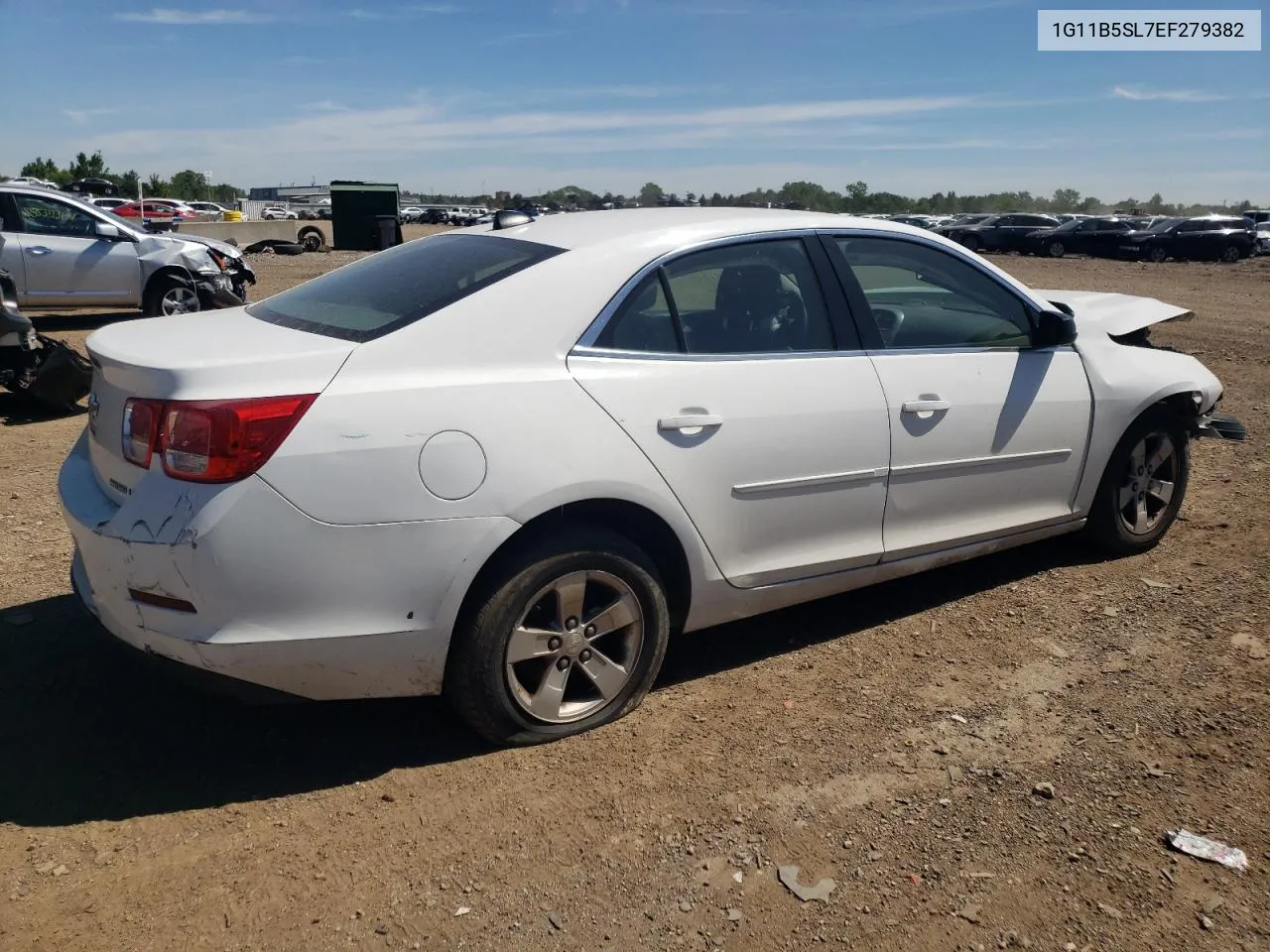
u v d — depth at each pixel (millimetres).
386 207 35750
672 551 3514
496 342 3168
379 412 2918
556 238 3586
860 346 3908
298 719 3500
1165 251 34375
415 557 2938
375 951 2477
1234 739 3402
